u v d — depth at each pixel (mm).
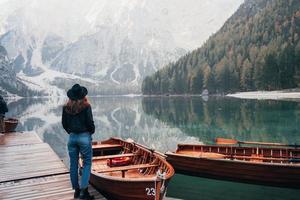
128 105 87375
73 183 7379
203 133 27234
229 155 13180
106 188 8891
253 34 156250
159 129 31141
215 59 159875
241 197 10586
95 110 68312
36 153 12898
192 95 150500
